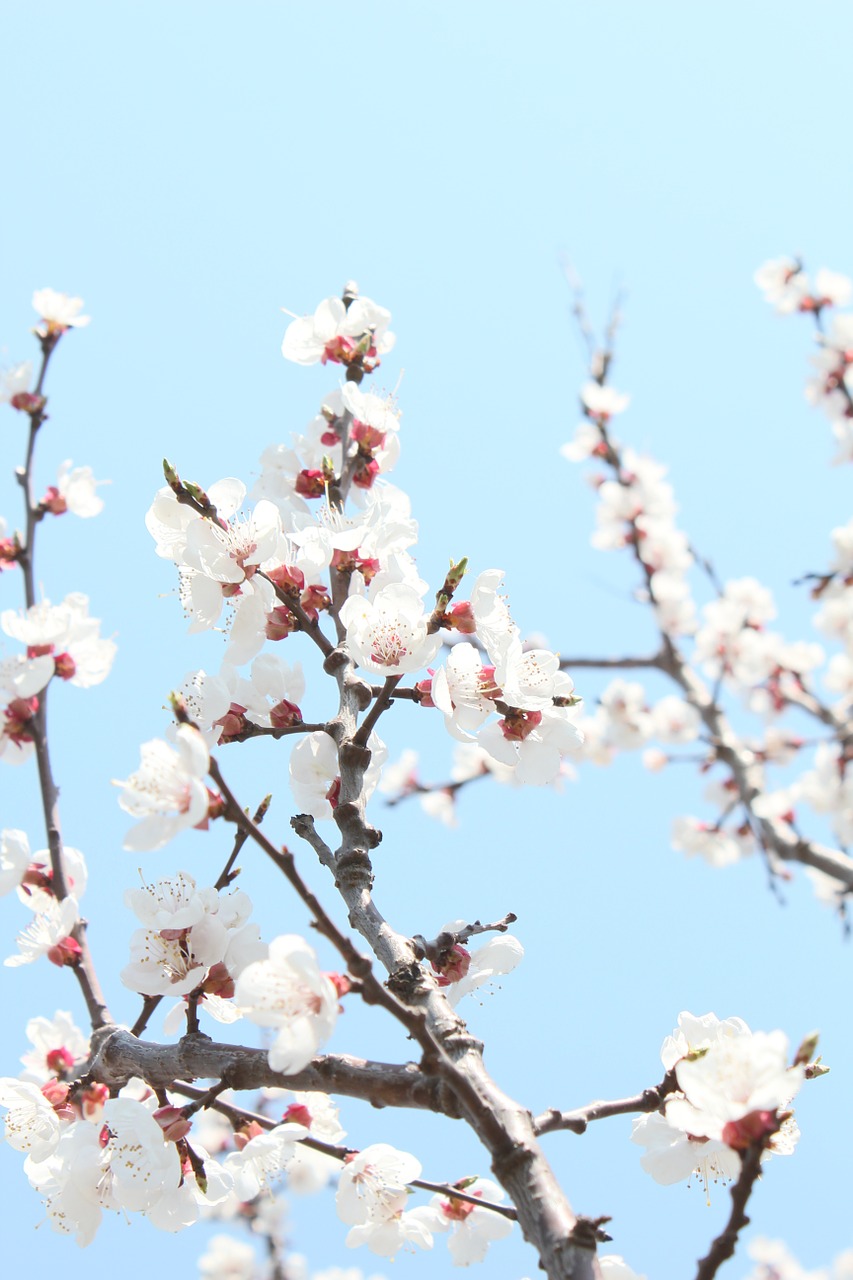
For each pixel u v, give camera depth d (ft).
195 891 4.85
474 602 4.85
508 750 4.86
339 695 4.99
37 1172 4.86
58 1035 5.18
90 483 5.35
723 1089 4.54
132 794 4.63
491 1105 4.58
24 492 5.32
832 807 8.34
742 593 9.64
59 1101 4.89
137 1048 4.83
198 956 4.82
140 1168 4.75
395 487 5.19
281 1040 4.53
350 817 4.86
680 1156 4.77
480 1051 4.63
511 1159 4.53
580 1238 4.48
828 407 9.35
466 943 4.94
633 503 9.58
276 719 5.00
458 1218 4.95
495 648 4.82
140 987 4.81
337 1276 7.82
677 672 8.36
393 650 4.82
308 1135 4.86
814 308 9.53
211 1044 4.77
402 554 4.98
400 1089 4.62
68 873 5.00
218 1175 4.82
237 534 4.93
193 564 4.92
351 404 5.19
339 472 5.28
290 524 5.16
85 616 5.05
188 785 4.63
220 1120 6.16
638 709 9.71
